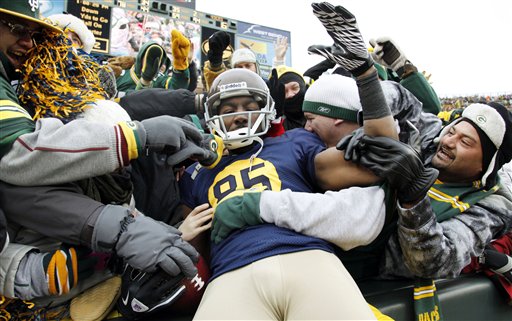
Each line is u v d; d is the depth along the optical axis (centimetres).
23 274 78
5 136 76
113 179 98
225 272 95
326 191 106
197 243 112
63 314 93
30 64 90
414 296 109
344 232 93
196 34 823
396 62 177
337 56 90
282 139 121
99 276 98
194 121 141
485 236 117
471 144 116
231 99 114
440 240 101
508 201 130
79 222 78
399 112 129
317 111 121
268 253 93
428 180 94
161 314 99
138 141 80
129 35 741
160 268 86
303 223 94
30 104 92
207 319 83
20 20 87
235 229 101
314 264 90
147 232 79
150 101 142
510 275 126
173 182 127
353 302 83
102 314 91
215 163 109
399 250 117
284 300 87
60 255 80
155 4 773
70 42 102
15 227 87
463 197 123
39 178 78
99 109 96
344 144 101
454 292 119
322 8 83
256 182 107
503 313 129
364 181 102
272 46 957
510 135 117
